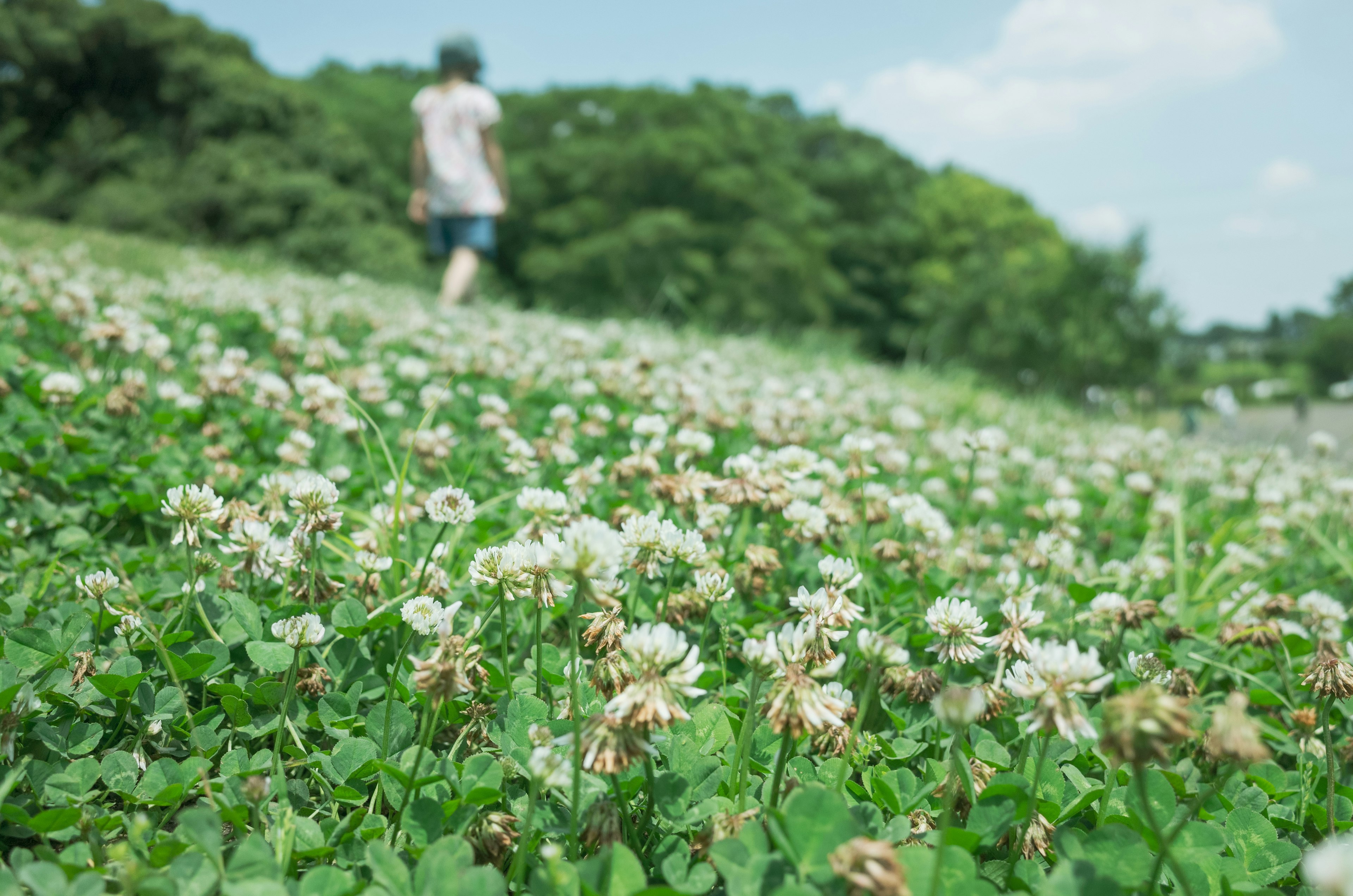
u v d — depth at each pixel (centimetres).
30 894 128
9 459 296
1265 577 394
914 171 7131
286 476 250
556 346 698
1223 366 8562
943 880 127
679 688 138
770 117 6188
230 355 380
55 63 4291
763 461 316
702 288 4794
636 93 5588
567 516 225
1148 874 136
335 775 169
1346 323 8619
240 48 4744
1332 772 181
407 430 410
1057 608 306
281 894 122
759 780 170
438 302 1020
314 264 3603
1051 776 171
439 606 209
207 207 3869
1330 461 707
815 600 175
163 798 157
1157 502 486
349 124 5472
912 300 5988
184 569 257
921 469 496
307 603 216
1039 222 6738
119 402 344
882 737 184
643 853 150
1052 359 4056
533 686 195
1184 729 116
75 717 179
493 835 145
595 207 5038
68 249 823
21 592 242
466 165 913
